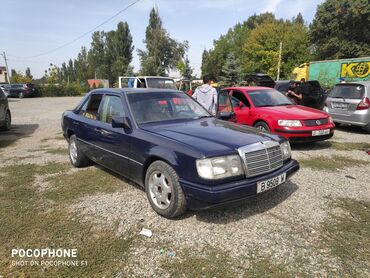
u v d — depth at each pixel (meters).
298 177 5.03
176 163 3.34
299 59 43.12
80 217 3.69
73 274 2.69
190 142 3.41
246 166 3.29
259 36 45.44
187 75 35.09
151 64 42.28
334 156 6.38
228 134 3.71
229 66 33.41
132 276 2.65
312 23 38.00
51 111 17.20
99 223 3.54
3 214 3.78
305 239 3.18
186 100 4.95
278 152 3.68
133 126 4.09
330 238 3.19
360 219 3.58
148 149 3.70
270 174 3.48
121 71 55.19
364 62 19.05
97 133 4.75
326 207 3.90
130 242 3.15
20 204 4.07
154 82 14.33
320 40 38.34
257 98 7.77
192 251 3.00
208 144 3.35
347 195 4.28
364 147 7.21
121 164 4.28
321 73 21.70
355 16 32.75
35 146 7.72
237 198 3.18
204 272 2.69
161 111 4.46
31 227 3.47
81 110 5.55
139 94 4.58
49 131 10.15
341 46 35.00
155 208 3.72
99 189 4.55
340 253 2.93
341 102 9.27
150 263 2.82
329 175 5.14
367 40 34.69
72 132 5.75
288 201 4.07
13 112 16.66
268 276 2.63
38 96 36.19
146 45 44.75
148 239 3.21
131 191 4.46
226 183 3.18
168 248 3.05
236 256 2.91
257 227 3.42
